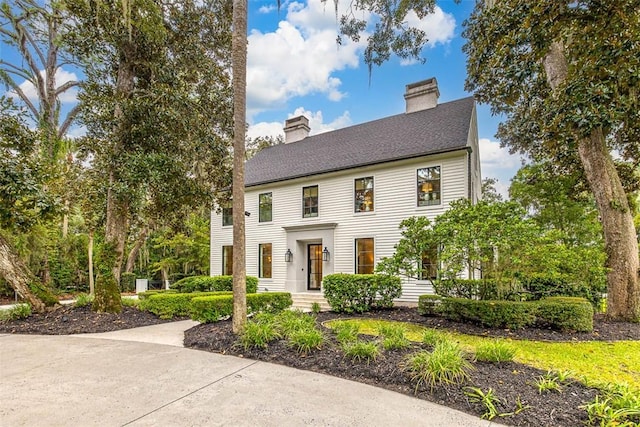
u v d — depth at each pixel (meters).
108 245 8.66
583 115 5.63
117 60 9.29
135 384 3.81
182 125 9.22
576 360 5.07
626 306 7.27
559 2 4.89
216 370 4.31
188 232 19.89
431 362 3.79
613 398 3.20
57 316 8.09
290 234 13.95
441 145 10.90
